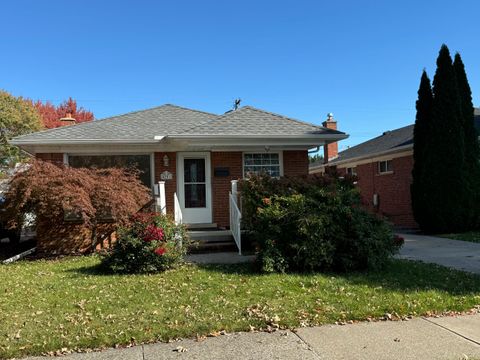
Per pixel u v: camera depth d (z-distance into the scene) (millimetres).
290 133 12727
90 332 5066
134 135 12977
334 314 5621
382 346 4672
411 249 11500
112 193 10406
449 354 4453
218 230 11969
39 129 29750
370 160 22031
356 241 8250
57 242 11945
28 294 6965
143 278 8047
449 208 15047
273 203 8742
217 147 13039
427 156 15531
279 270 8242
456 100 15258
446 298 6340
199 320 5422
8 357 4477
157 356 4465
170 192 13062
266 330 5145
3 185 11156
